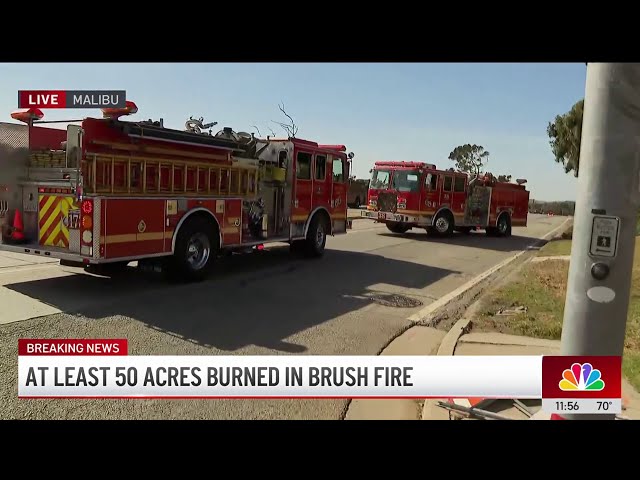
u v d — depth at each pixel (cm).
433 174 1895
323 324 667
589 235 278
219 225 898
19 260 977
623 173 268
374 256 1347
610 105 266
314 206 1196
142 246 763
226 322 646
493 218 2180
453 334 630
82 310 656
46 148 782
